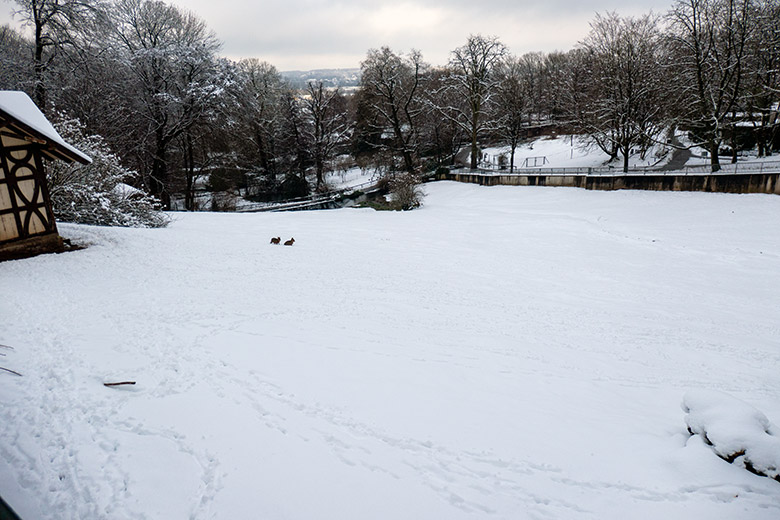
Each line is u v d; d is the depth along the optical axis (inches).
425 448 194.7
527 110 2778.1
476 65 2044.8
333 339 334.0
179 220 1059.9
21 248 493.7
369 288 518.3
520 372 301.4
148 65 1289.4
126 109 1322.6
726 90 1352.1
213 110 1366.9
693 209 1132.5
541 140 2620.6
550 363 326.3
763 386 308.2
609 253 819.4
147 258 548.4
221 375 254.2
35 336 287.3
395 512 157.8
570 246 881.5
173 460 180.1
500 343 363.9
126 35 1355.8
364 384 256.4
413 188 1628.9
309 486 168.4
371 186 2161.7
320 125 2332.7
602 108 1638.8
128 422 203.2
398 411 226.2
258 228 998.4
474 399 248.8
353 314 409.7
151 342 295.4
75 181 751.7
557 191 1622.8
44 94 1062.4
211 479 170.6
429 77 2438.5
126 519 150.9
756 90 1428.4
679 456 191.6
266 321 362.6
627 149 1566.2
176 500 159.9
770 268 697.0
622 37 1556.3
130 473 171.6
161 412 212.8
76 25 1025.5
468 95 2130.9
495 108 2204.7
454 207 1550.2
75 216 749.9
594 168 1715.1
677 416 244.2
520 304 502.9
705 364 350.9
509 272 674.2
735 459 183.2
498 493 169.2
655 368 335.0
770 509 161.9
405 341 346.6
